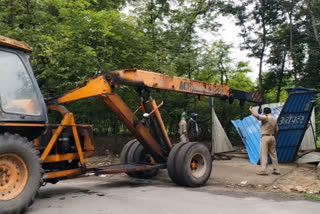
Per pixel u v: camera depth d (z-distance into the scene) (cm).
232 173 852
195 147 711
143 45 1099
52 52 895
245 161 1066
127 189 670
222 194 617
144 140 740
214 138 1214
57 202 545
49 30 959
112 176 856
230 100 900
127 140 1487
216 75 1499
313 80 1384
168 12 1357
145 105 745
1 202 446
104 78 651
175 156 700
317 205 531
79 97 668
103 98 663
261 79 1608
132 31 1058
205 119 1446
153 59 1085
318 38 1299
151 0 1332
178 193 623
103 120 1378
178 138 1530
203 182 709
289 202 551
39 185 502
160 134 781
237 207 513
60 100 667
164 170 925
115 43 1041
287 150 1018
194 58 1207
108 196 593
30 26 996
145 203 535
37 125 523
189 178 688
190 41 1305
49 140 591
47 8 1062
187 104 1361
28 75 527
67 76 938
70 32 941
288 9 1393
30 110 517
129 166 723
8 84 496
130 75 686
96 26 997
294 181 748
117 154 1305
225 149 1255
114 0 1270
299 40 1457
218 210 494
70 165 643
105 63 972
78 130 648
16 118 493
